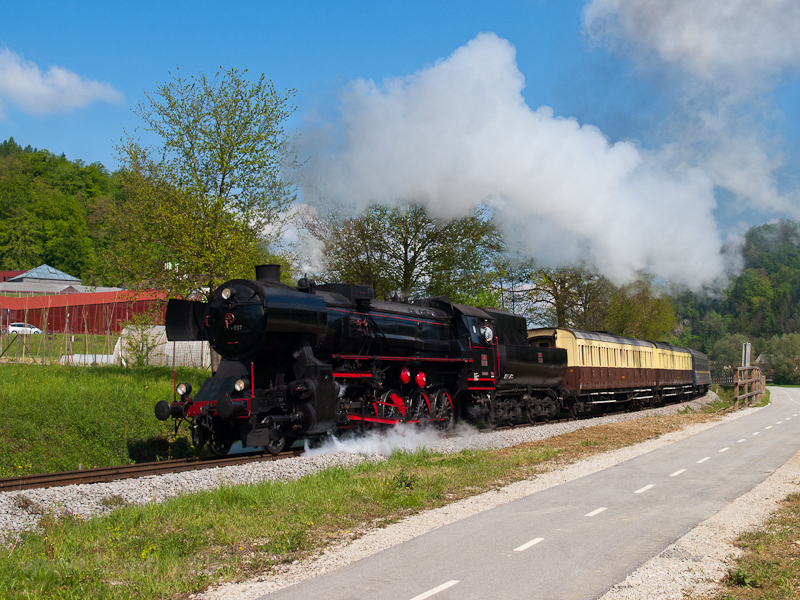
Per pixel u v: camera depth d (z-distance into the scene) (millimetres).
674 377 33969
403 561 6426
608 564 6250
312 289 14070
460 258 27500
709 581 5754
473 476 10789
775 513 8172
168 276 20594
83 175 118938
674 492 9578
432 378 16938
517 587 5656
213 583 5906
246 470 10867
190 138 21266
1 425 13680
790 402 37875
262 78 21641
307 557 6645
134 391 17484
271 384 13094
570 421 22922
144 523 7699
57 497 8867
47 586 5699
